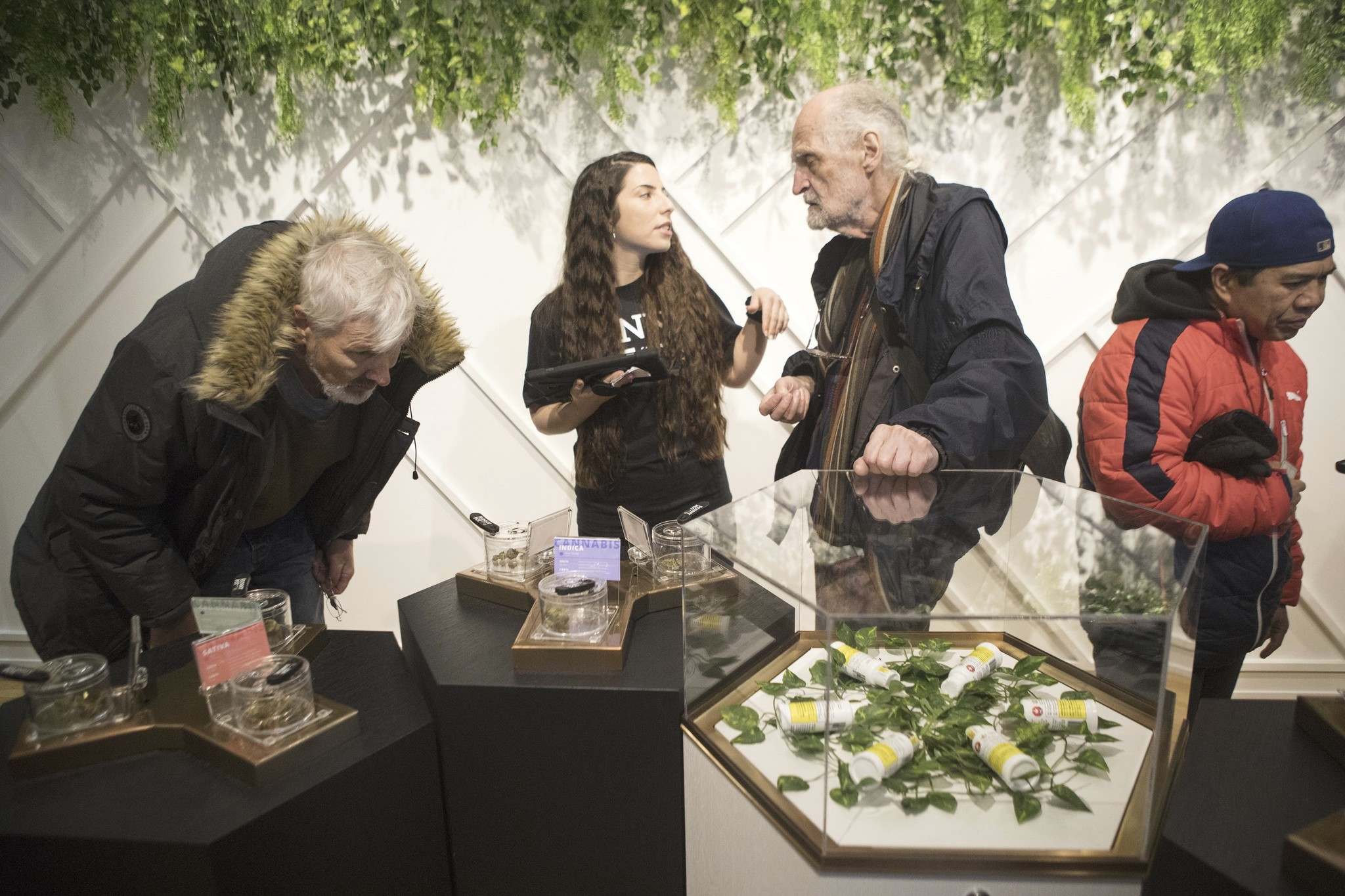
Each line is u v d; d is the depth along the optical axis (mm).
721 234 2434
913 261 1897
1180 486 1871
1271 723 1308
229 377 1531
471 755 1423
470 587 1770
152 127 2475
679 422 2350
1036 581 1198
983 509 1486
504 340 2576
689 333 2322
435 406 2654
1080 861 1104
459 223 2502
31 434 2783
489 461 2689
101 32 2371
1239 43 2139
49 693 1262
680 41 2295
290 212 2523
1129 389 1919
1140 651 1177
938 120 2320
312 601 2188
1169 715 1142
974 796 1225
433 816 1433
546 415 2385
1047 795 1210
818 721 1297
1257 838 1041
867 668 1405
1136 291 1976
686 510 2428
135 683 1370
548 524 1798
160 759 1283
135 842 1104
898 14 2201
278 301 1557
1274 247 1783
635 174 2230
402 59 2342
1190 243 2328
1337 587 2514
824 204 2027
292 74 2377
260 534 2051
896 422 1682
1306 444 2453
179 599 1783
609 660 1416
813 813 1183
